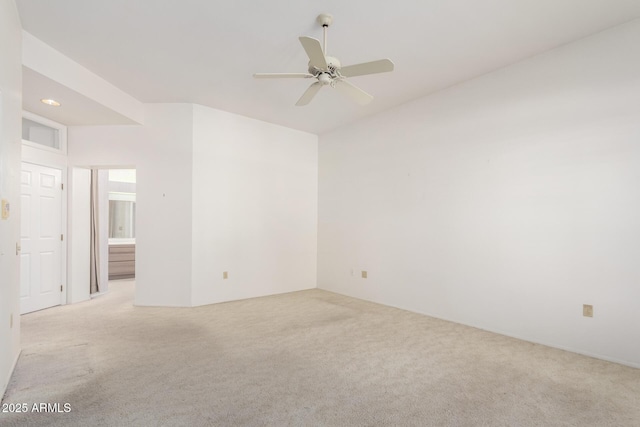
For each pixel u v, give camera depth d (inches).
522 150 125.8
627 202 102.7
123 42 113.1
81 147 171.0
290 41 113.0
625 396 84.9
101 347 114.7
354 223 197.6
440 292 152.9
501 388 89.0
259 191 196.7
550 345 118.4
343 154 206.4
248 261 191.8
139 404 79.7
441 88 151.4
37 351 110.5
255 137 194.9
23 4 92.4
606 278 106.6
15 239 96.3
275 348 115.7
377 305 176.7
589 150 110.0
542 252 120.5
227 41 113.0
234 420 73.9
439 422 73.9
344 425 72.7
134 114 163.0
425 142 159.6
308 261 220.4
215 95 160.1
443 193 151.7
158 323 142.1
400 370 99.5
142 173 169.6
